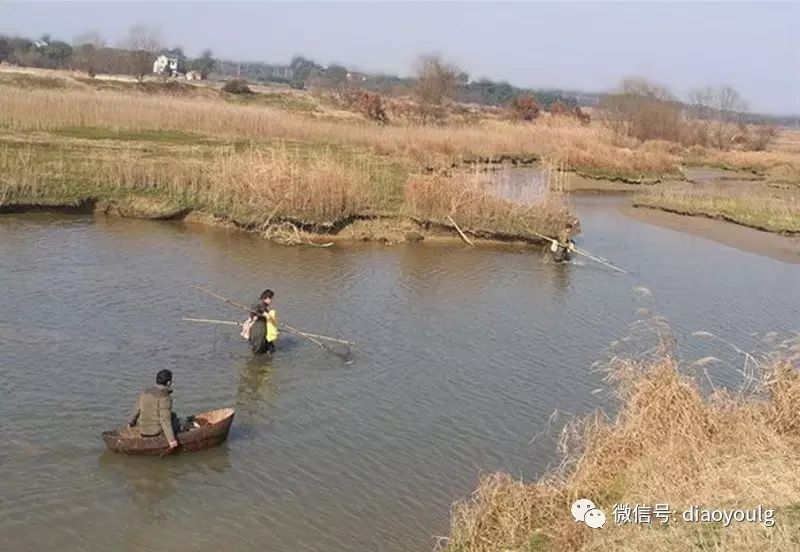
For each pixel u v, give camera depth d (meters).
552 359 27.64
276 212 42.88
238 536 16.14
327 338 27.59
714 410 17.16
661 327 25.33
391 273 37.88
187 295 31.28
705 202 66.19
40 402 20.97
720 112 163.88
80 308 28.52
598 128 123.19
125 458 18.59
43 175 44.88
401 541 16.31
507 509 15.12
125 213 43.59
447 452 20.22
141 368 23.81
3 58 171.50
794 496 14.40
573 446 20.22
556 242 43.06
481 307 33.50
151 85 114.12
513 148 86.06
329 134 73.19
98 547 15.42
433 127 91.31
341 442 20.38
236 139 67.06
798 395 17.88
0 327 25.88
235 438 20.16
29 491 16.97
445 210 46.06
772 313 36.84
